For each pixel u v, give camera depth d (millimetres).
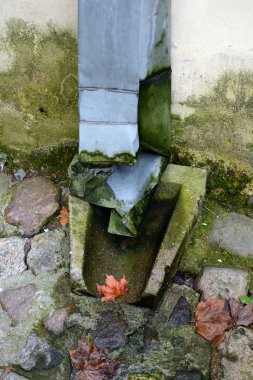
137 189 789
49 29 837
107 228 831
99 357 708
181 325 737
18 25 847
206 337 716
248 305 749
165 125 819
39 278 810
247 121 830
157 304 752
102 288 774
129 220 786
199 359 700
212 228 861
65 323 748
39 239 860
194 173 856
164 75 787
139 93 735
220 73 802
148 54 729
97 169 791
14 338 743
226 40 772
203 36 778
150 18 709
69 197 824
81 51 723
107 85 731
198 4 753
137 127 746
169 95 815
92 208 819
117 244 825
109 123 747
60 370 706
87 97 744
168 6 744
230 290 768
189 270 812
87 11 701
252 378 668
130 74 714
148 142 788
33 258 835
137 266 802
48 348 727
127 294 774
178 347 714
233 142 856
